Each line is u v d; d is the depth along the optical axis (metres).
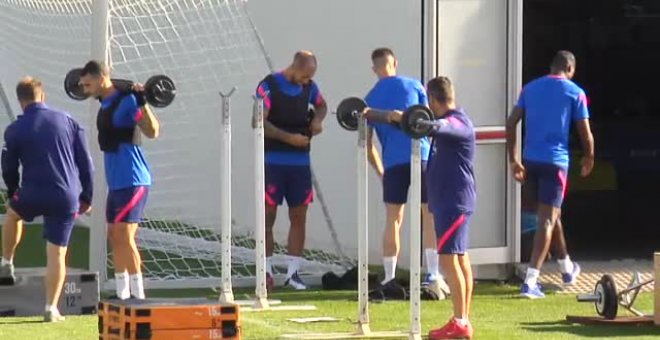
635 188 73.00
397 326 39.00
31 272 41.53
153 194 55.25
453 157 35.97
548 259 50.69
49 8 59.19
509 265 49.53
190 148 55.78
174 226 55.09
